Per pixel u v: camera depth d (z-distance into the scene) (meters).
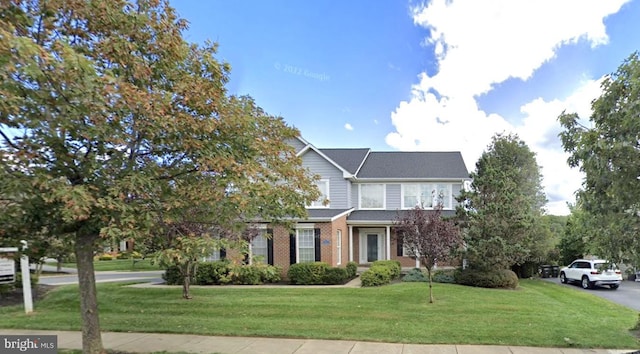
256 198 5.27
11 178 3.94
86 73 3.44
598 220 5.38
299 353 6.17
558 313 9.55
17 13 3.62
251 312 9.40
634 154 4.57
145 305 10.55
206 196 4.66
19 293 12.70
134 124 4.43
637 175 4.59
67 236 5.16
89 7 4.09
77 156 4.45
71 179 4.55
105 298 11.83
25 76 3.56
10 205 4.29
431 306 10.16
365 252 22.58
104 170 4.51
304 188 6.96
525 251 15.16
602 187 5.03
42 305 11.08
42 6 3.93
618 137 4.73
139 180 4.28
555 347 6.48
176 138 4.77
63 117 3.94
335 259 17.52
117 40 4.36
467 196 15.65
